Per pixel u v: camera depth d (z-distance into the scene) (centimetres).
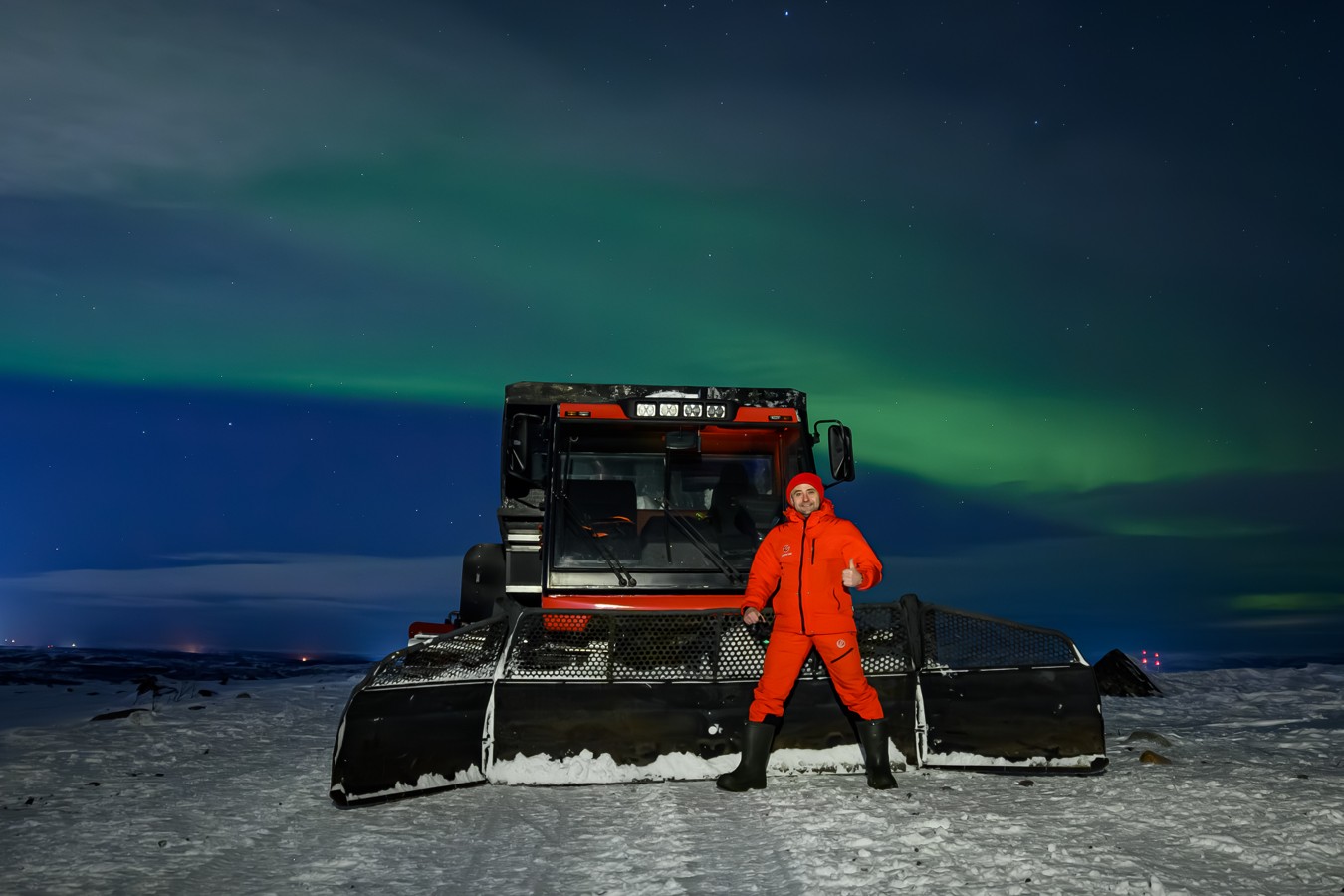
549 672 622
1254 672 1247
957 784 588
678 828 491
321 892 398
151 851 460
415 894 395
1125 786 571
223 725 867
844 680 584
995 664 639
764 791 577
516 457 816
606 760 609
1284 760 670
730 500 827
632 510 815
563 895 390
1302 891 379
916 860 420
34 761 693
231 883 412
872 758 582
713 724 616
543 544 795
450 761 590
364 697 558
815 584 587
